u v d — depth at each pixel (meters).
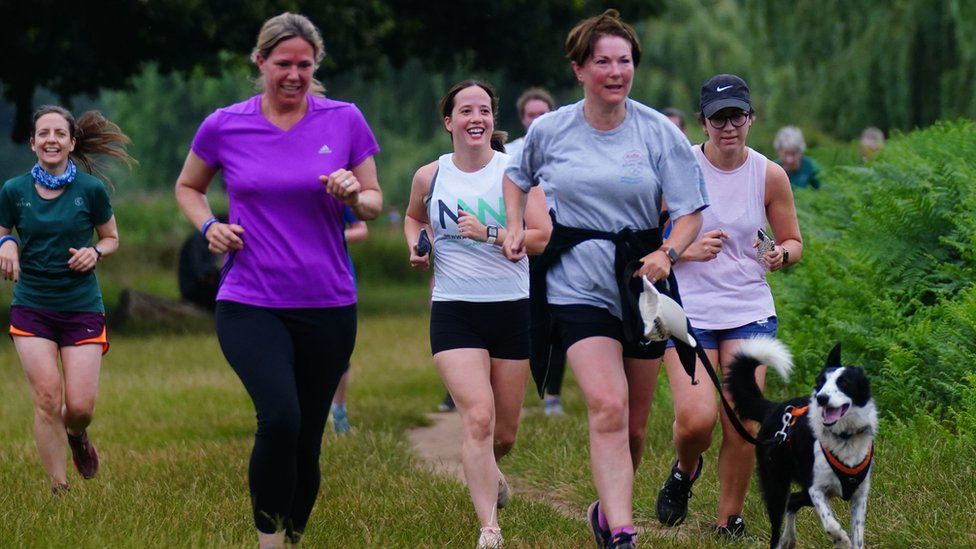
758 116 45.25
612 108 13.13
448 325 15.07
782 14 43.31
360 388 31.86
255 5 47.69
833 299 22.69
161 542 13.56
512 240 13.59
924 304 21.86
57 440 17.41
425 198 16.67
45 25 48.25
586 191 13.26
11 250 16.95
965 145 24.02
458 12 57.41
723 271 15.32
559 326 13.58
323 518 15.45
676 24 77.31
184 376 34.38
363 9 52.06
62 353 17.53
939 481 15.75
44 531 14.18
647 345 13.50
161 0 45.38
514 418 15.72
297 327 13.16
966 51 37.97
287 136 13.05
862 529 13.20
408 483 18.25
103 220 17.72
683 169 13.10
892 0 40.84
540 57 60.28
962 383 18.80
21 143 53.03
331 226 13.17
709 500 16.86
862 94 40.69
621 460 13.20
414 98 102.12
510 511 16.44
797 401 13.84
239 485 17.94
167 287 70.06
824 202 27.34
